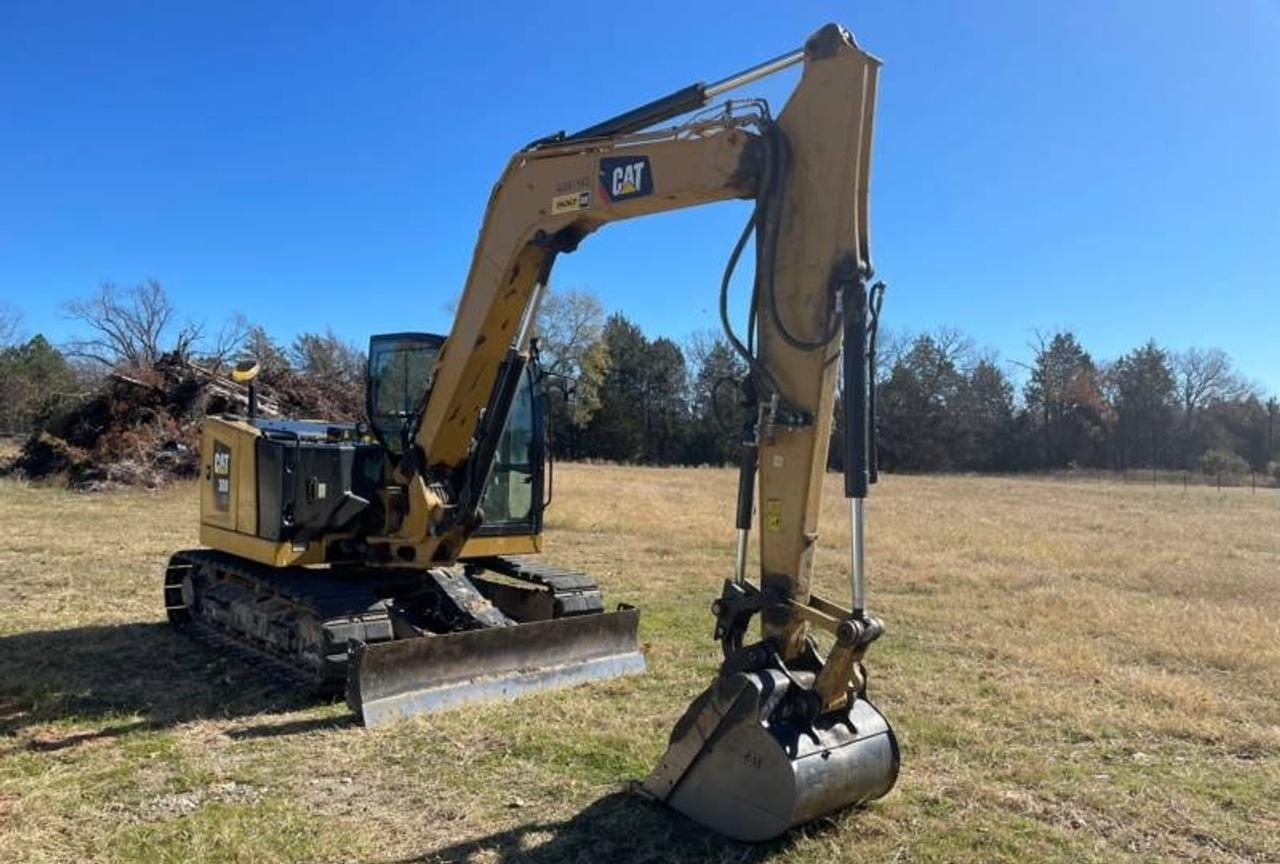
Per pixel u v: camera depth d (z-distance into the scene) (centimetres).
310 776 503
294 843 423
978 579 1199
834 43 438
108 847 417
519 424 763
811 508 442
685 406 6875
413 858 413
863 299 427
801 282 443
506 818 455
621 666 712
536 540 771
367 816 455
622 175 533
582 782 498
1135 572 1321
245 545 725
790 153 452
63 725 577
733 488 3038
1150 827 459
